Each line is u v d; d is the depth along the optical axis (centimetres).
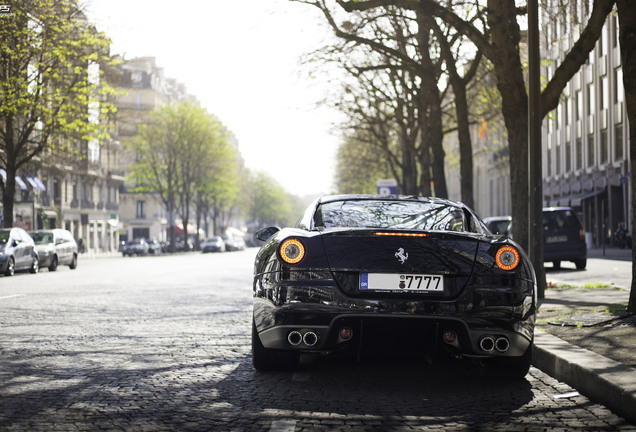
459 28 1281
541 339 716
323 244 582
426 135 2569
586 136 4747
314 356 742
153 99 10250
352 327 570
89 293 1536
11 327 959
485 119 2783
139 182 7581
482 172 7512
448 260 574
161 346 806
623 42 888
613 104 4247
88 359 721
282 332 580
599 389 541
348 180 6844
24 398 549
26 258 2658
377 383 615
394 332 571
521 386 606
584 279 1784
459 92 1831
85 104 3259
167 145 7469
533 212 1212
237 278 2153
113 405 529
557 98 1227
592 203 4612
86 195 7344
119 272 2591
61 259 3019
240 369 673
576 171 4944
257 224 14562
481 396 568
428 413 512
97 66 3503
